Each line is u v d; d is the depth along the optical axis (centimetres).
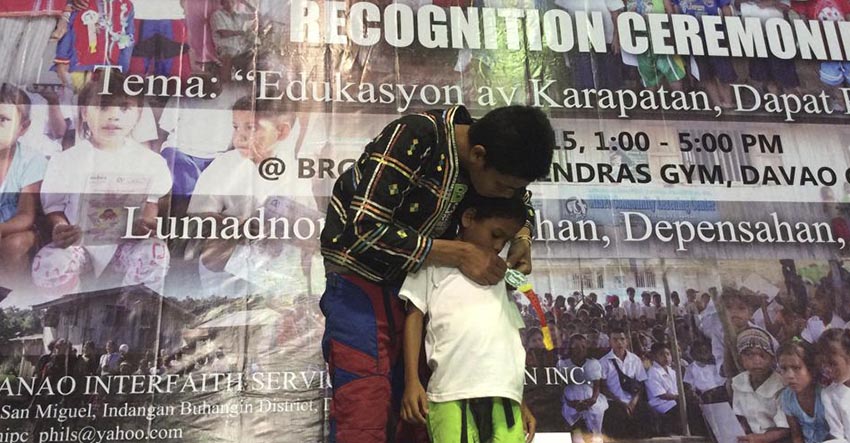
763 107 319
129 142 285
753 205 303
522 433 174
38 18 296
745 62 326
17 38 293
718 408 272
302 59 305
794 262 295
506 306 182
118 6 302
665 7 330
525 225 207
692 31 327
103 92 290
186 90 294
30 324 259
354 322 179
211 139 288
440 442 167
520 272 194
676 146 309
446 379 170
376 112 302
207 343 264
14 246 267
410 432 182
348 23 313
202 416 256
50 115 284
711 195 302
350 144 296
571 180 299
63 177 277
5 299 260
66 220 272
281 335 268
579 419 267
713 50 325
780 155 312
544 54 318
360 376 175
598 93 314
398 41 313
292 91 299
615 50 322
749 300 288
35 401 251
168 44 300
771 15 333
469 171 175
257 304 271
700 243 295
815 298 290
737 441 268
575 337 277
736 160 309
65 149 281
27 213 271
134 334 262
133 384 256
